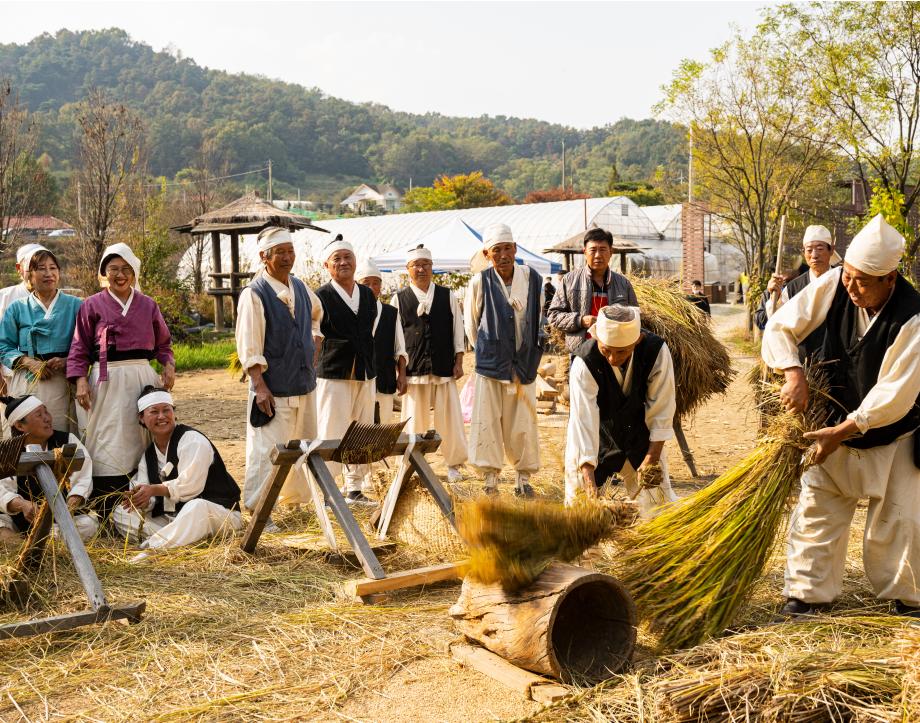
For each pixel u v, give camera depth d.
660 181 35.53
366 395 7.16
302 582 4.96
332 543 5.25
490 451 7.18
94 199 22.69
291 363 6.30
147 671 3.86
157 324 6.46
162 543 5.54
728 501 3.88
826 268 6.77
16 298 6.64
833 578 4.32
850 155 18.47
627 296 6.80
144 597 4.68
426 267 7.92
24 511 5.34
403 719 3.43
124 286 6.28
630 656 3.66
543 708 3.39
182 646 4.08
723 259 46.19
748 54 20.64
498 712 3.47
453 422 7.93
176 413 12.02
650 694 3.29
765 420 4.20
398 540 5.55
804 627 3.86
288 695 3.64
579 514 3.79
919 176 17.52
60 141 124.19
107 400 6.18
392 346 7.82
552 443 9.30
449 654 3.99
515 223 40.59
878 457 4.14
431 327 7.84
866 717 3.06
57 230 42.69
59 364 6.45
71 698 3.64
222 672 3.84
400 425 5.16
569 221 39.66
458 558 4.23
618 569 3.98
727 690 3.14
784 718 3.08
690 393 7.14
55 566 4.84
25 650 4.06
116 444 6.15
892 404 3.93
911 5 16.42
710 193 26.00
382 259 22.64
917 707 2.99
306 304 6.45
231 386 15.21
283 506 6.55
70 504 5.64
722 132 22.39
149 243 24.28
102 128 22.67
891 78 17.03
